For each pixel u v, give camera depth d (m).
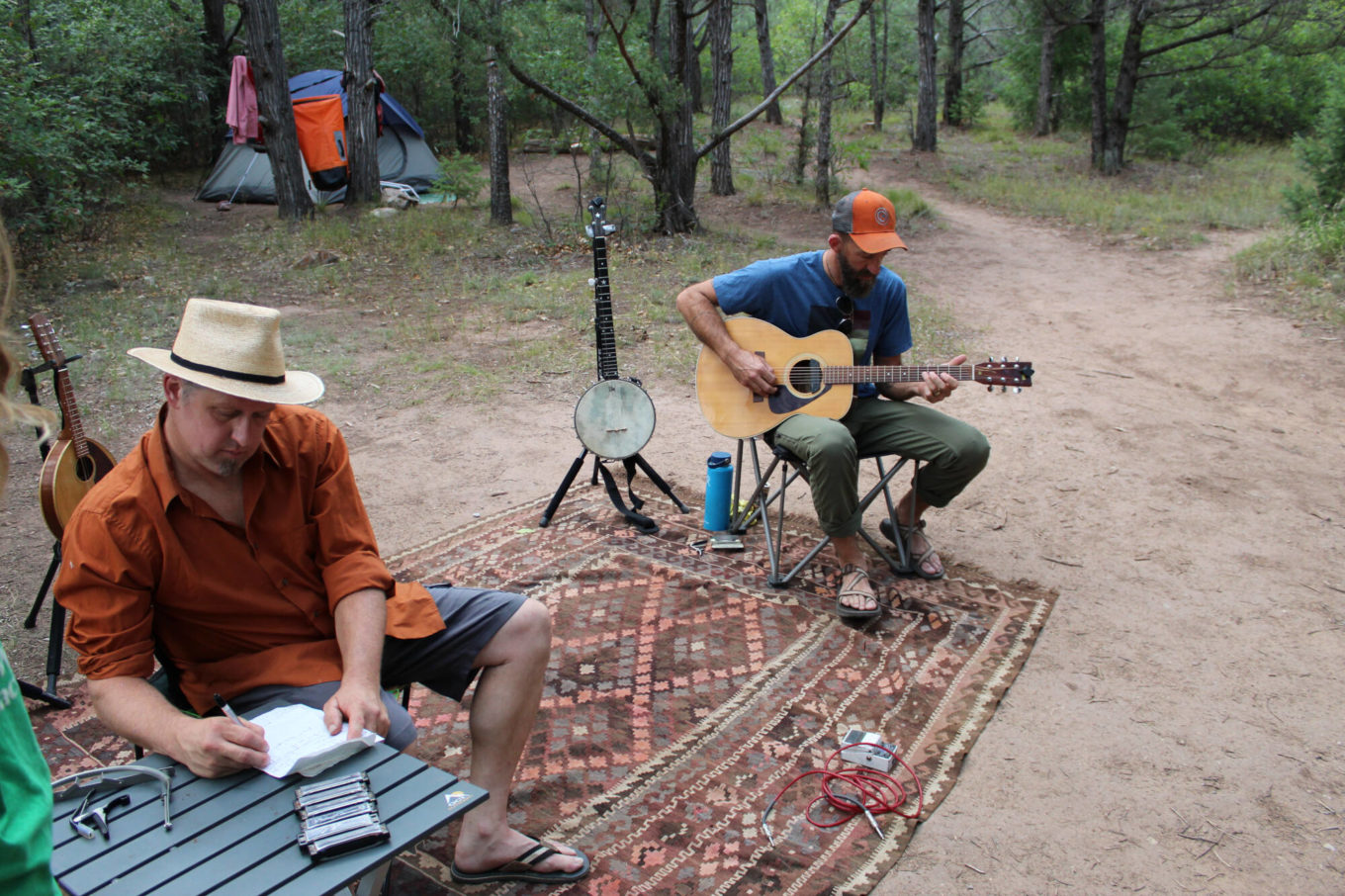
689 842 2.65
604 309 4.61
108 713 1.99
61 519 3.34
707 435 5.93
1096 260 11.73
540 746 3.05
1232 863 2.61
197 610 2.21
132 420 6.11
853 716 3.21
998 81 35.56
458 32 10.62
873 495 3.95
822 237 13.12
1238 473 5.32
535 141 20.97
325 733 1.98
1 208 10.55
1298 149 12.49
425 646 2.39
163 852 1.71
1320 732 3.15
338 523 2.31
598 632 3.71
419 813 1.82
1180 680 3.44
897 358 4.15
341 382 6.94
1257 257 10.60
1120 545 4.48
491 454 5.63
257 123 14.43
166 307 9.04
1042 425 6.09
